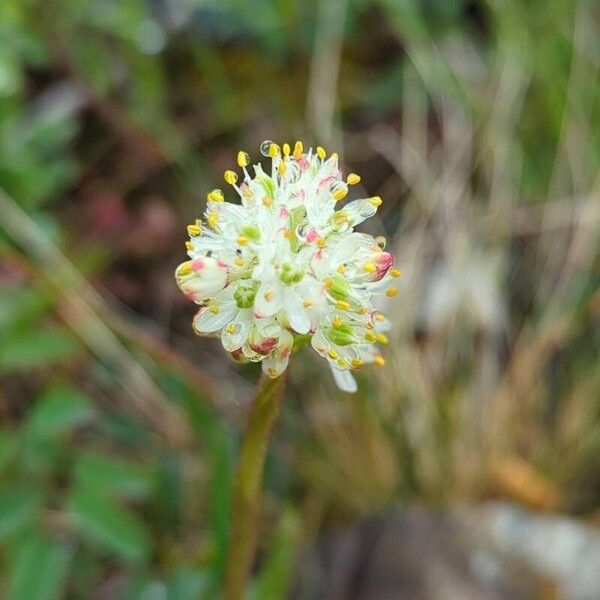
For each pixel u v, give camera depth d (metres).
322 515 0.13
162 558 0.12
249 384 0.14
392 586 0.12
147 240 0.15
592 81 0.16
